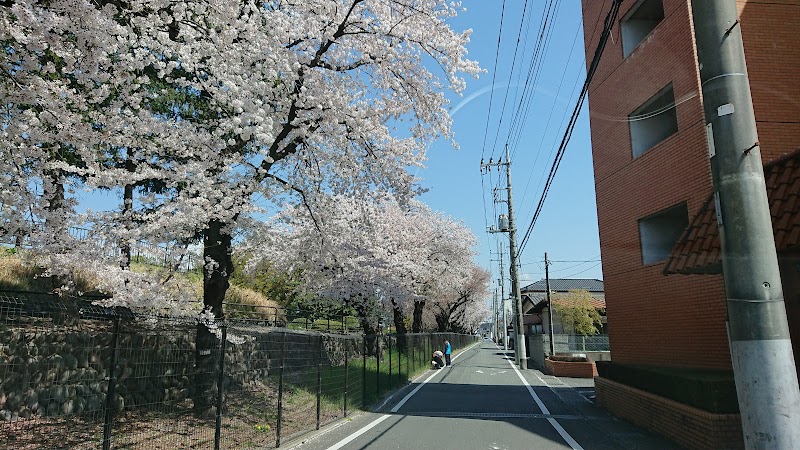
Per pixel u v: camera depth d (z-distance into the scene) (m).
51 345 6.34
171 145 8.21
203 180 8.23
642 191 12.39
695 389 7.66
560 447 8.25
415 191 12.54
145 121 7.79
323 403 11.78
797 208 6.63
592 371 22.14
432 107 11.38
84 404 6.52
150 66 10.21
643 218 12.38
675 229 12.24
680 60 10.91
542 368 28.27
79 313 5.40
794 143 9.65
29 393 6.02
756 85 9.91
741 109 3.83
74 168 7.05
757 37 10.15
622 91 13.38
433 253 30.05
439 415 11.72
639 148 12.82
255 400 10.29
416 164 12.02
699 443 7.38
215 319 8.95
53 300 5.41
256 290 23.50
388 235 22.14
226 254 10.46
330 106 10.02
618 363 12.49
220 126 8.77
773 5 10.34
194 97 11.02
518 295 28.05
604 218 14.38
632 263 12.80
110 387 5.58
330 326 26.44
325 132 10.70
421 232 27.17
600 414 11.95
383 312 25.28
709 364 9.97
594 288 56.19
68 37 6.66
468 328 86.75
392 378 18.72
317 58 10.36
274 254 17.72
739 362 3.60
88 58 6.55
